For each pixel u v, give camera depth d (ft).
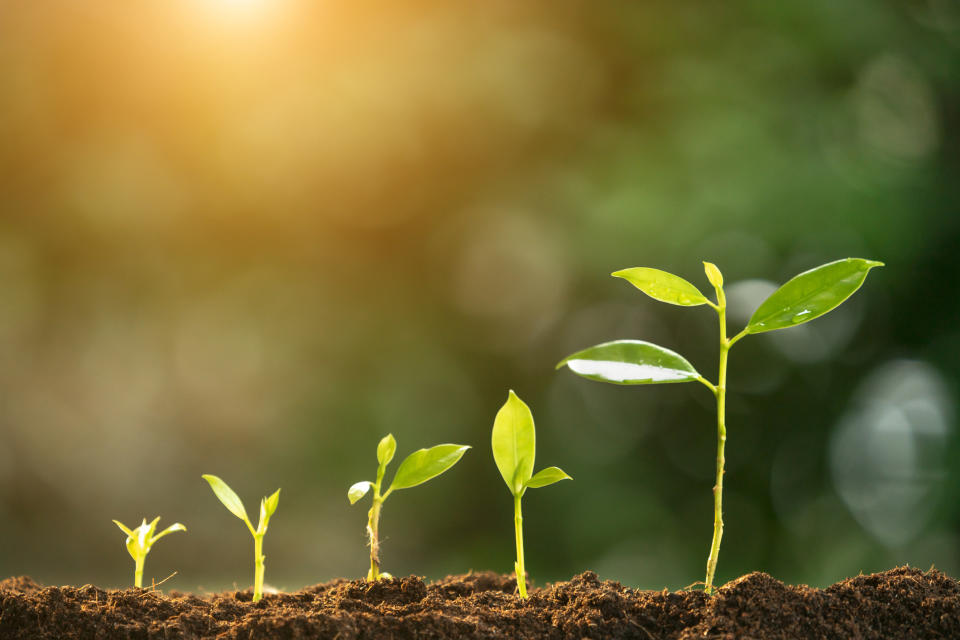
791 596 2.76
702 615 2.75
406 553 9.52
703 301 2.82
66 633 2.73
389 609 2.79
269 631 2.71
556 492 9.41
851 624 2.73
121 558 9.05
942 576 2.85
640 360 2.82
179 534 9.25
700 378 2.81
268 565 8.93
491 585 3.09
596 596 2.80
